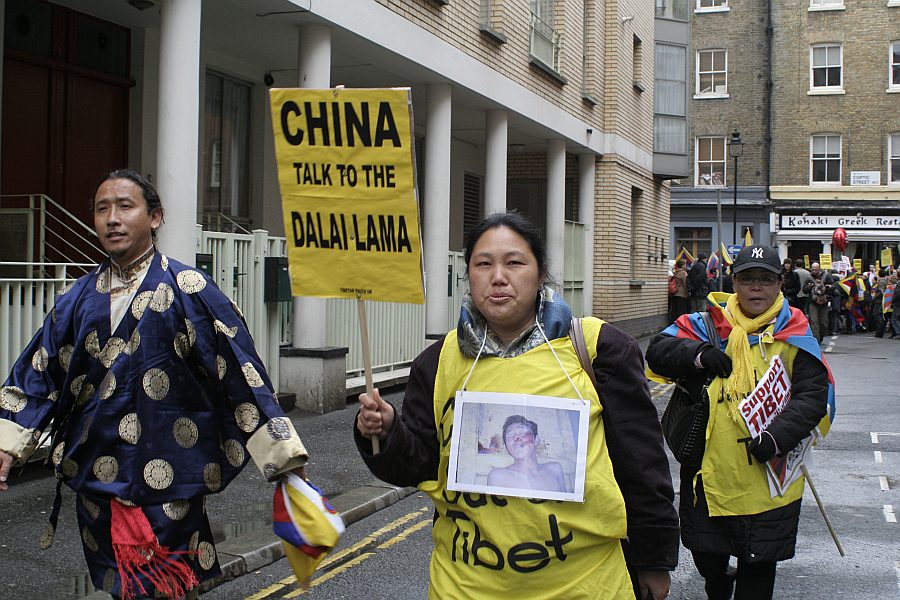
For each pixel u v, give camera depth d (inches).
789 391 163.2
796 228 1438.2
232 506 251.3
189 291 123.3
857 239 1413.6
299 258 105.5
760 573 161.2
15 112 374.3
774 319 164.1
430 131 510.3
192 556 122.8
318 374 389.7
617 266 813.2
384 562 219.0
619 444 100.7
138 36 430.0
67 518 232.5
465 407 101.0
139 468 119.2
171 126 318.7
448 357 105.0
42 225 351.6
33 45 380.5
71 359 122.9
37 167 384.2
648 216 934.4
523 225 102.3
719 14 1466.5
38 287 271.1
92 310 124.0
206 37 426.3
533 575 97.3
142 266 125.5
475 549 99.0
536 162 823.7
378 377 449.1
